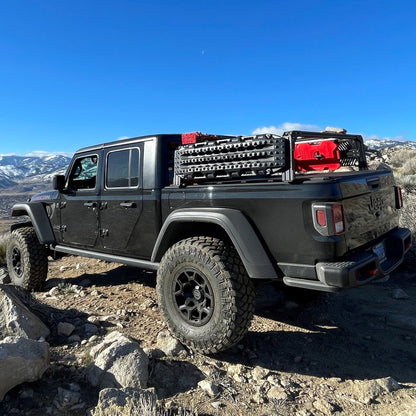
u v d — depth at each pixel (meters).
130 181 4.17
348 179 2.92
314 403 2.55
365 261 2.79
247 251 3.01
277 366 3.06
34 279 5.28
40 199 5.59
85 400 2.51
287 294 4.57
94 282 5.54
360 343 3.45
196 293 3.19
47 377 2.74
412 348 3.31
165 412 2.36
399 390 2.68
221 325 2.97
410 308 4.15
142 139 4.07
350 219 2.88
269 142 2.93
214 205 3.34
